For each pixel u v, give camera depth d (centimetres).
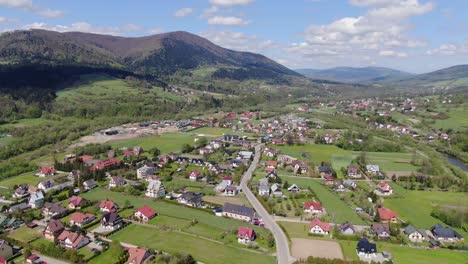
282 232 13100
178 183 18700
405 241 12612
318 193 17388
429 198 17375
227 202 16088
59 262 10950
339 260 10750
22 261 11056
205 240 12369
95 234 12625
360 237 12606
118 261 10756
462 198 17362
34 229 13250
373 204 16075
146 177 19412
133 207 15362
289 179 19725
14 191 16950
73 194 16725
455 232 13025
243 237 12250
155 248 11700
